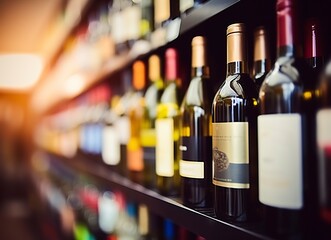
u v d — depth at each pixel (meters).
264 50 0.66
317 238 0.44
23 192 5.88
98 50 1.69
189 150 0.71
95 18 1.81
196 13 0.69
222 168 0.58
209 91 0.78
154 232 1.27
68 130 2.59
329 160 0.42
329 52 0.64
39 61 4.99
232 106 0.59
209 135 0.75
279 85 0.48
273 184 0.46
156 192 0.86
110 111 1.62
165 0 0.93
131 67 1.24
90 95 2.04
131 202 1.51
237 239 0.51
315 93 0.47
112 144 1.33
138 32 1.21
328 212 0.42
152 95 1.16
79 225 2.34
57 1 2.68
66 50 2.71
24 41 4.05
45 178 4.14
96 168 1.44
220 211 0.58
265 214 0.47
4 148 5.77
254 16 0.70
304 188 0.44
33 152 5.96
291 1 0.48
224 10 0.65
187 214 0.66
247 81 0.60
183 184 0.72
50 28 3.43
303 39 0.64
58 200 3.19
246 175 0.56
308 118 0.46
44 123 4.58
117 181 1.10
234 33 0.59
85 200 2.30
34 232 3.92
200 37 0.72
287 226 0.45
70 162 2.01
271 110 0.49
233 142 0.56
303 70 0.48
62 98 2.80
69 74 2.51
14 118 6.02
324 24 0.65
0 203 5.58
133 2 1.29
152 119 1.13
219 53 0.89
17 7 2.88
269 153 0.47
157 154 0.85
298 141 0.45
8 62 5.12
